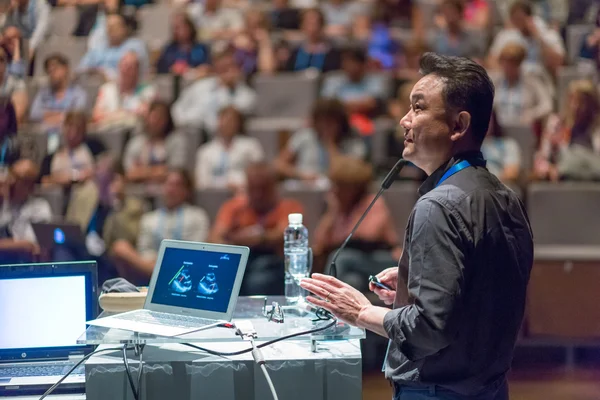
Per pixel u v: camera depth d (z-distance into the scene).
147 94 5.39
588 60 5.44
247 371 1.69
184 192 4.53
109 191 4.66
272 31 5.99
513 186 4.63
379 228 4.07
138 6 6.13
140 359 1.67
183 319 1.77
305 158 4.87
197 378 1.69
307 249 2.08
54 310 1.93
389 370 1.64
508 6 5.72
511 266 1.56
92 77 5.55
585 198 4.47
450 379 1.55
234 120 4.93
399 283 1.61
